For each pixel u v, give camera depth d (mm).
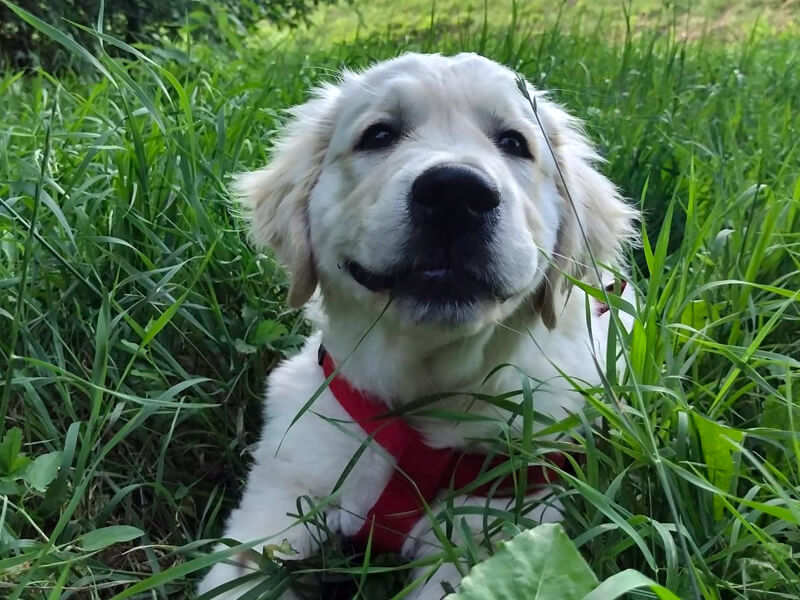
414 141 354
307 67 885
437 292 326
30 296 441
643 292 495
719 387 391
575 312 411
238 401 455
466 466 355
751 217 490
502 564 211
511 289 333
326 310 390
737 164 564
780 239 490
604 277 479
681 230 601
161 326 364
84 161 482
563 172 421
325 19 1943
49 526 361
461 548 296
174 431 433
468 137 358
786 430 334
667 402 344
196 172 529
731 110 854
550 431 322
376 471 361
